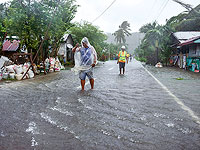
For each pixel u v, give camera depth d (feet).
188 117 13.00
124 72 46.26
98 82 28.73
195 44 52.90
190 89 23.20
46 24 43.93
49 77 36.60
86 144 9.24
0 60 36.06
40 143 9.39
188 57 57.47
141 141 9.54
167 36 84.64
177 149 8.78
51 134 10.37
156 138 9.87
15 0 42.06
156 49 83.46
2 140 9.73
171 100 17.63
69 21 61.26
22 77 33.91
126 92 21.16
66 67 67.10
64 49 81.71
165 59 82.43
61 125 11.59
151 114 13.62
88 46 22.24
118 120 12.41
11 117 13.04
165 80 31.55
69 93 20.54
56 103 16.48
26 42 42.93
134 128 11.14
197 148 8.87
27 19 42.24
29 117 13.01
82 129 10.99
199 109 14.84
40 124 11.76
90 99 17.80
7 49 54.29
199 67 48.67
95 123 11.89
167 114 13.62
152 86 25.32
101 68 59.98
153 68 62.28
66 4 54.13
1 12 46.88
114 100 17.48
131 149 8.77
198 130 10.87
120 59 40.98
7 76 33.88
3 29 39.40
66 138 9.89
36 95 19.70
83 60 21.98
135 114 13.61
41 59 48.62
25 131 10.77
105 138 9.86
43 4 45.73
